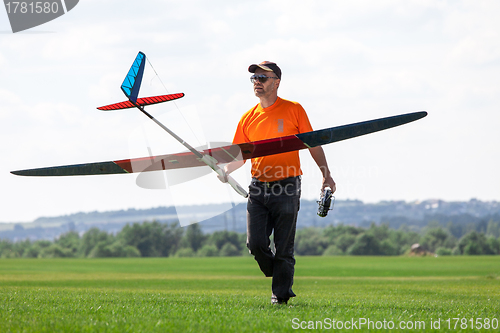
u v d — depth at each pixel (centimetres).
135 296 1218
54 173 1101
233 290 1758
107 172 1028
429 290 1756
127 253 19825
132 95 915
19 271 5203
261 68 1047
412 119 976
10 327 691
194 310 880
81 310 862
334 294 1535
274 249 1038
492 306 1059
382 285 2247
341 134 995
